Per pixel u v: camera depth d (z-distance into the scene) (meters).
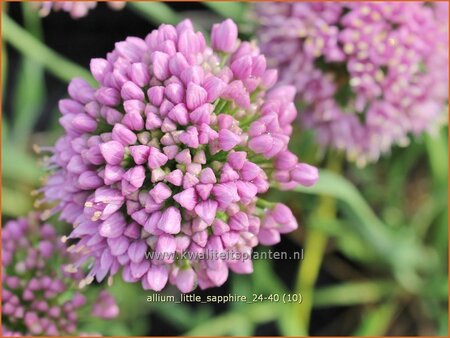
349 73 0.13
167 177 0.09
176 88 0.09
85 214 0.09
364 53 0.13
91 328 0.15
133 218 0.09
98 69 0.10
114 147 0.09
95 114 0.09
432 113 0.14
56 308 0.12
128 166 0.09
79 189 0.09
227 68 0.10
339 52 0.13
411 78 0.13
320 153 0.15
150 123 0.09
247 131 0.10
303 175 0.10
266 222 0.10
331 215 0.17
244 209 0.09
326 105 0.13
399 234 0.17
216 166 0.09
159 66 0.09
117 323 0.16
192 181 0.09
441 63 0.13
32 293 0.12
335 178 0.14
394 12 0.13
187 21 0.10
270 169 0.10
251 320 0.17
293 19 0.13
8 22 0.15
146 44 0.10
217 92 0.09
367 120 0.13
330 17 0.13
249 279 0.17
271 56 0.14
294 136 0.17
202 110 0.09
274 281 0.17
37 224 0.12
